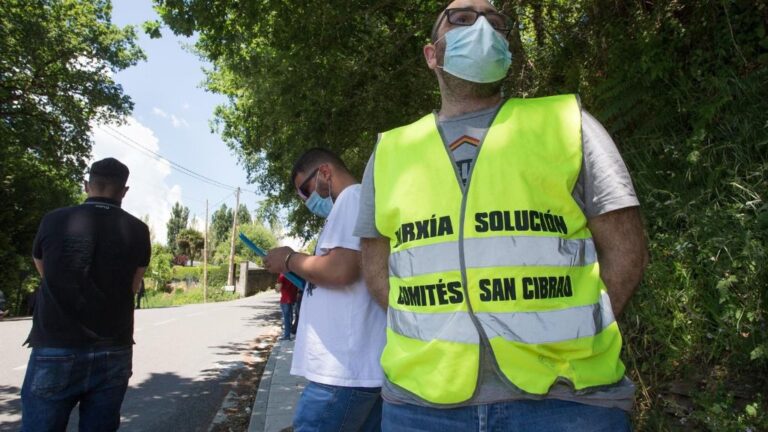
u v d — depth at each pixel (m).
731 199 3.13
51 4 20.83
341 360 2.32
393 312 1.62
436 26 1.83
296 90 7.39
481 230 1.45
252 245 2.60
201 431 5.60
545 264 1.41
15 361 8.77
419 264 1.52
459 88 1.70
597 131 1.55
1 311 5.39
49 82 21.38
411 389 1.51
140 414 6.19
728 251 2.76
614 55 4.00
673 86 3.72
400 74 7.19
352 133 7.74
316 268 2.33
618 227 1.50
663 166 3.58
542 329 1.38
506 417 1.40
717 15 3.56
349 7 6.63
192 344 11.59
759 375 2.79
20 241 24.50
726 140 3.29
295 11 6.86
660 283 3.10
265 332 14.10
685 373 3.04
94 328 2.83
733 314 2.78
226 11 7.08
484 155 1.52
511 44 5.07
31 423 2.77
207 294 38.25
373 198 1.80
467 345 1.41
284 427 5.14
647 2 4.12
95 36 22.00
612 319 1.47
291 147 8.03
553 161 1.49
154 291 40.06
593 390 1.39
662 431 2.89
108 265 2.90
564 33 4.81
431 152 1.61
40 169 24.72
